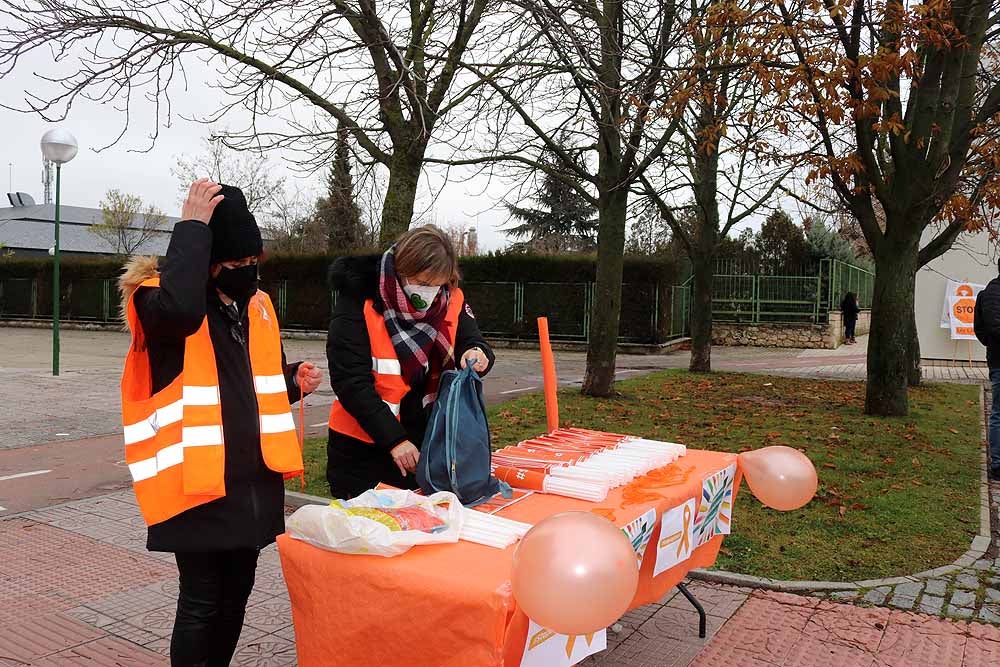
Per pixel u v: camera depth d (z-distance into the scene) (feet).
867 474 22.18
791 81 24.95
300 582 7.58
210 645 8.62
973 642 12.44
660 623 13.00
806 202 43.57
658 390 41.09
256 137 25.73
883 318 31.81
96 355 65.67
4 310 118.52
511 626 6.50
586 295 75.05
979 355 58.34
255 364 8.84
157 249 157.17
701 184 47.44
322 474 22.57
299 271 87.51
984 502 19.93
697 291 50.01
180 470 8.00
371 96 25.57
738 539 16.87
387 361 9.94
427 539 7.37
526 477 9.74
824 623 13.06
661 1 29.50
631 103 28.19
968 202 29.48
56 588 14.32
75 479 22.74
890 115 26.81
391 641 6.89
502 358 66.44
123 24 23.40
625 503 9.12
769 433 27.99
